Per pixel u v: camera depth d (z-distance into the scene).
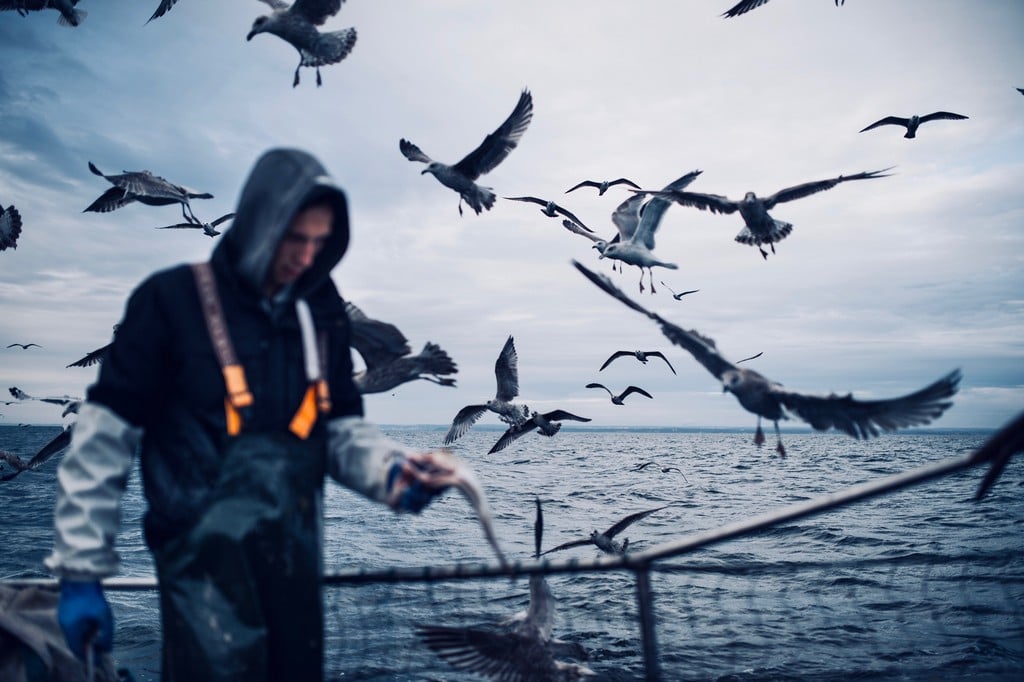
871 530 17.95
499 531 18.34
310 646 2.07
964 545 15.39
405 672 6.56
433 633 4.50
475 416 14.27
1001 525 18.94
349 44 8.08
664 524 20.02
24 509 24.03
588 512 22.94
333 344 2.31
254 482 2.03
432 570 2.47
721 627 8.74
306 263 2.11
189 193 8.95
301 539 2.06
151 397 2.09
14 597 2.52
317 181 1.97
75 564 1.99
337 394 2.35
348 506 23.42
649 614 2.38
